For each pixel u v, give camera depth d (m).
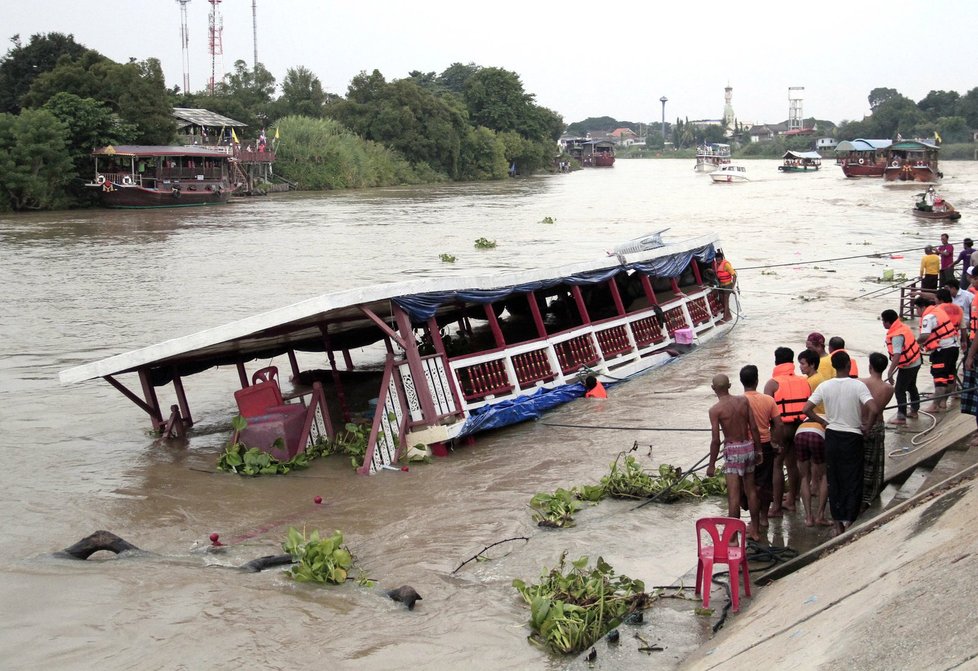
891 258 34.25
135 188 63.56
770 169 150.75
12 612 8.43
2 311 25.20
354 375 17.81
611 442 13.68
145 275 31.84
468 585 9.02
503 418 14.41
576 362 16.75
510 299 20.19
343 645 7.81
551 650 7.67
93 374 13.49
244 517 11.16
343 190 90.12
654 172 148.12
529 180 115.31
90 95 69.25
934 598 5.82
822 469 9.88
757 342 20.53
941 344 13.80
